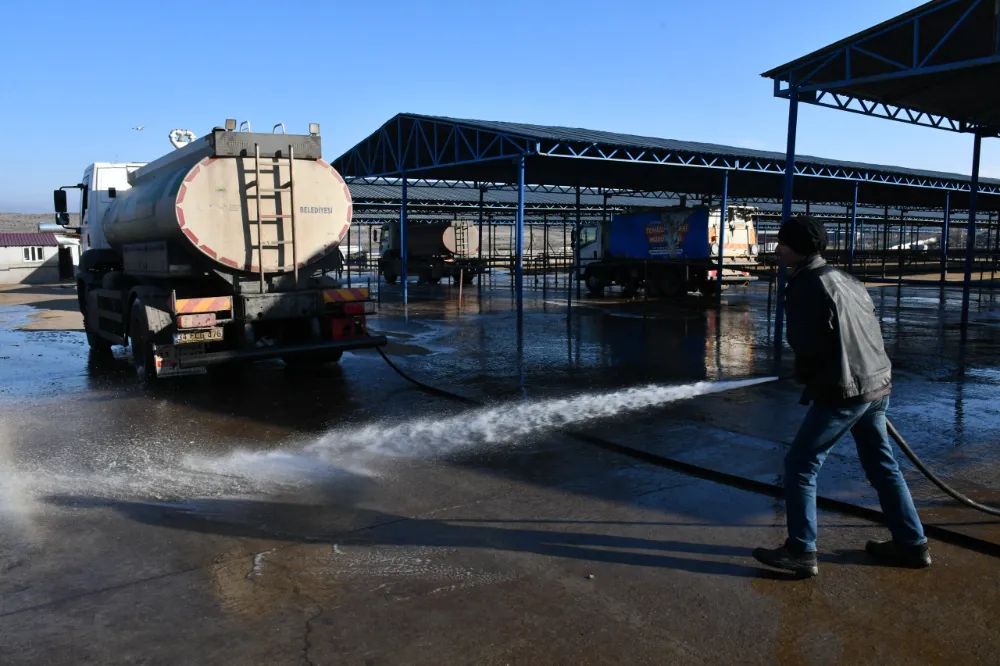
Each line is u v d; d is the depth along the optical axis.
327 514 4.68
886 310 18.20
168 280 9.42
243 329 8.93
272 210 8.93
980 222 45.72
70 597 3.56
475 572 3.80
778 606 3.40
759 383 8.77
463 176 23.03
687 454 5.78
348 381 9.40
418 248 33.53
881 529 4.29
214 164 8.54
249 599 3.53
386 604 3.47
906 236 55.69
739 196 29.42
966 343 11.97
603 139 17.33
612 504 4.80
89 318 12.45
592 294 25.69
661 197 34.25
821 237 3.61
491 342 12.98
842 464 5.41
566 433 6.60
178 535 4.35
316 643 3.13
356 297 9.60
